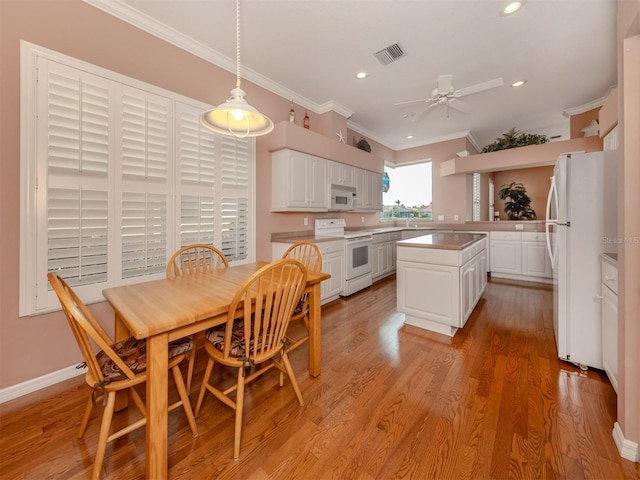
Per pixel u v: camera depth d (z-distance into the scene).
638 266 1.24
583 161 1.91
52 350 1.90
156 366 1.14
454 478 1.17
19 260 1.75
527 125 4.90
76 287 1.96
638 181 1.24
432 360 2.13
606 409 1.56
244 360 1.36
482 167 4.74
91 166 1.99
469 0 2.11
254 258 3.19
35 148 1.77
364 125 4.86
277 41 2.58
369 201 4.77
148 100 2.29
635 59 1.24
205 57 2.69
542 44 2.64
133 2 2.10
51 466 1.25
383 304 3.48
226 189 2.90
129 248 2.20
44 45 1.81
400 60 2.90
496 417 1.52
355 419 1.52
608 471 1.19
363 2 2.12
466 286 2.63
